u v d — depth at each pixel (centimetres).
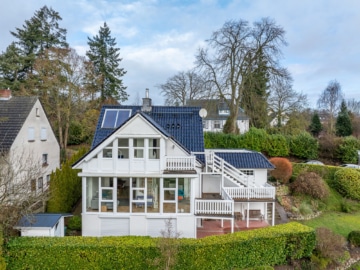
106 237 1349
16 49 4134
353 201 2528
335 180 2698
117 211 1658
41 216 1462
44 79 3347
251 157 2173
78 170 2258
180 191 1717
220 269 1315
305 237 1455
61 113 3650
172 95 5556
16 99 2492
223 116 5338
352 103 7669
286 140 3459
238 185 1911
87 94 3762
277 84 3381
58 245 1231
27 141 2352
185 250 1277
